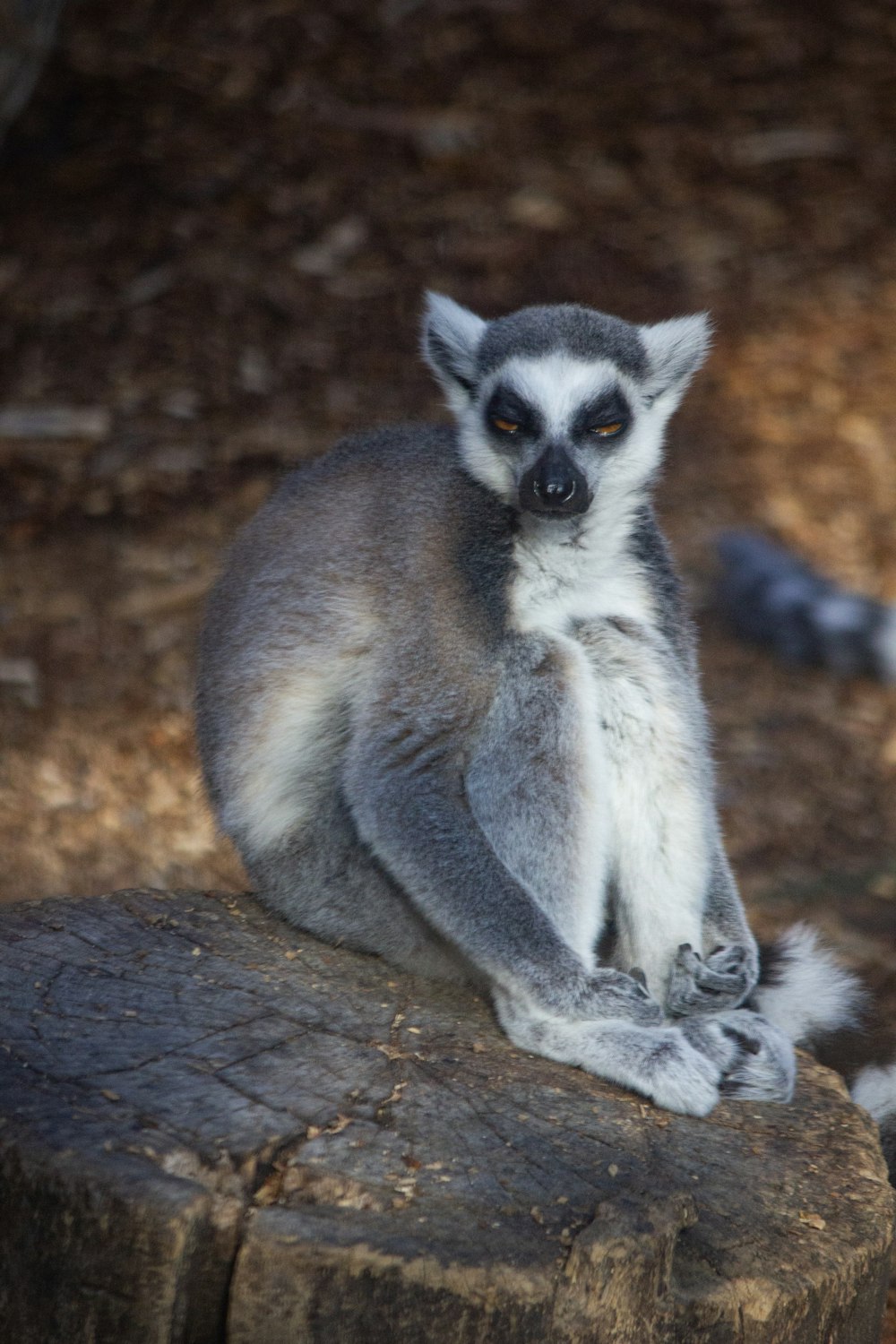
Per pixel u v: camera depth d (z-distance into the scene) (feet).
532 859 26.30
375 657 26.84
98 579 58.29
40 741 50.67
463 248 72.54
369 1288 17.49
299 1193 18.88
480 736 26.81
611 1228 18.03
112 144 76.59
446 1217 18.51
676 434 66.39
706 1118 22.72
